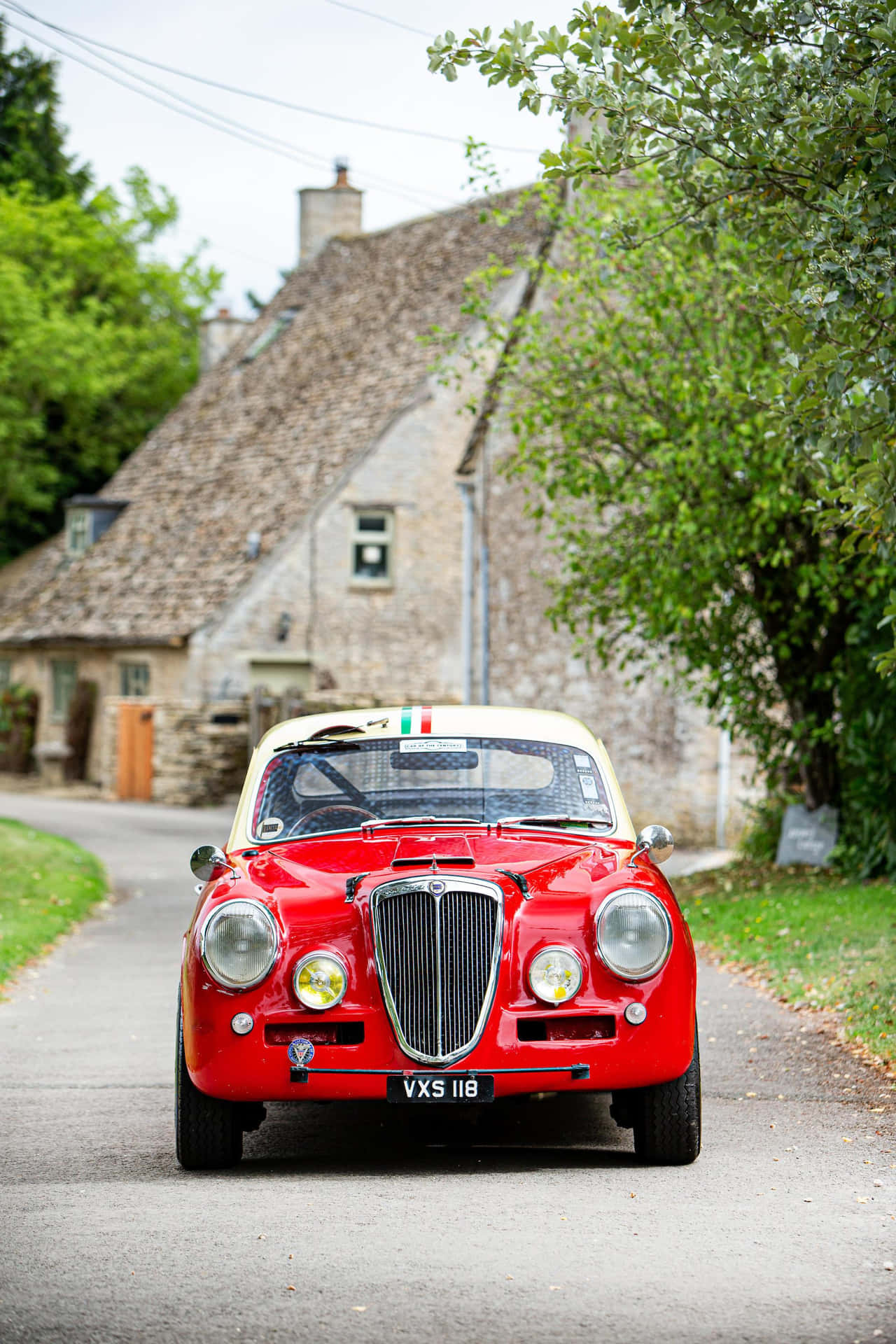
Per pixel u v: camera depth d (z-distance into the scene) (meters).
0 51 51.59
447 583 33.62
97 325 48.44
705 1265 4.85
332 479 32.84
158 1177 6.31
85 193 52.34
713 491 13.53
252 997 6.18
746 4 7.88
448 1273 4.78
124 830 24.53
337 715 8.11
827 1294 4.56
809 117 7.54
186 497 36.97
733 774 21.30
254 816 7.33
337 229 42.62
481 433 25.55
